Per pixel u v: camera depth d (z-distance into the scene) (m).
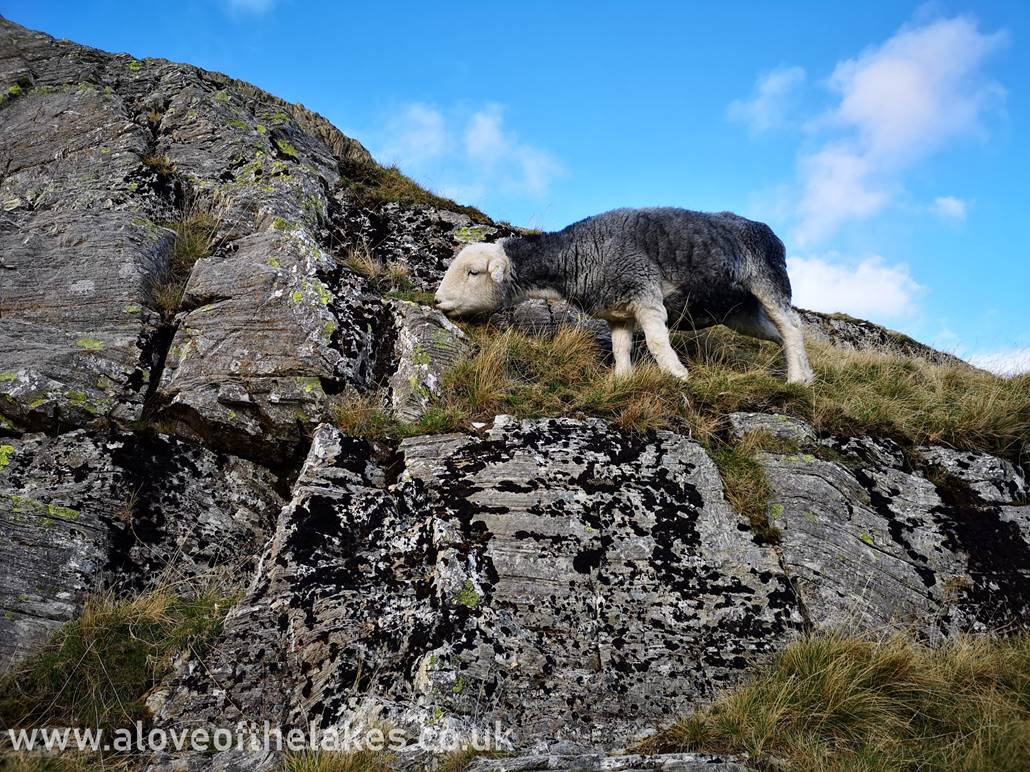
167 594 4.61
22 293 6.16
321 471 4.93
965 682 4.05
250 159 8.46
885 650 4.10
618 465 5.15
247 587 4.85
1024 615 4.81
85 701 4.00
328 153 9.83
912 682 3.96
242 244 6.96
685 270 6.51
